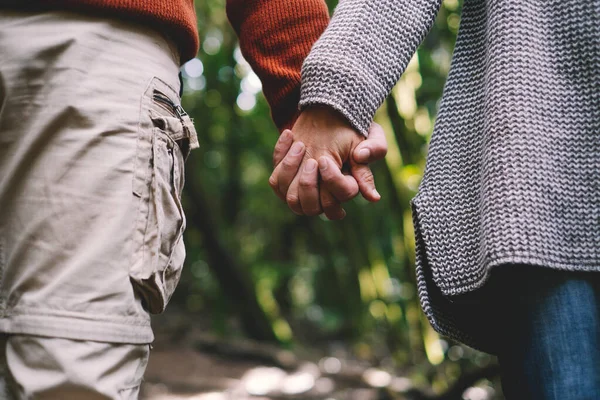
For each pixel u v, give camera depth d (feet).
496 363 9.38
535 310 2.87
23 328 2.79
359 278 16.49
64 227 2.92
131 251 3.03
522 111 2.93
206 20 17.54
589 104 2.92
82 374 2.77
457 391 9.57
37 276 2.87
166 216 3.24
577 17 2.97
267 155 21.72
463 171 3.18
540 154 2.89
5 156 3.03
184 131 3.46
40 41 3.05
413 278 12.92
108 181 3.01
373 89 3.33
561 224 2.86
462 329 3.31
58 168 2.96
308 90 3.34
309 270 21.66
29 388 2.73
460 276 3.10
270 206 25.38
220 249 17.76
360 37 3.32
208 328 18.39
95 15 3.17
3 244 2.96
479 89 3.23
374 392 11.51
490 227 2.88
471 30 3.35
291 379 12.89
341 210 3.69
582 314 2.82
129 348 2.96
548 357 2.81
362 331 18.11
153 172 3.15
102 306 2.89
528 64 2.97
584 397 2.74
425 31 3.50
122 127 3.09
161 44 3.38
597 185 2.86
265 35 4.12
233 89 18.93
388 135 12.69
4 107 3.05
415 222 3.26
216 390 11.75
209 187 21.26
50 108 3.00
